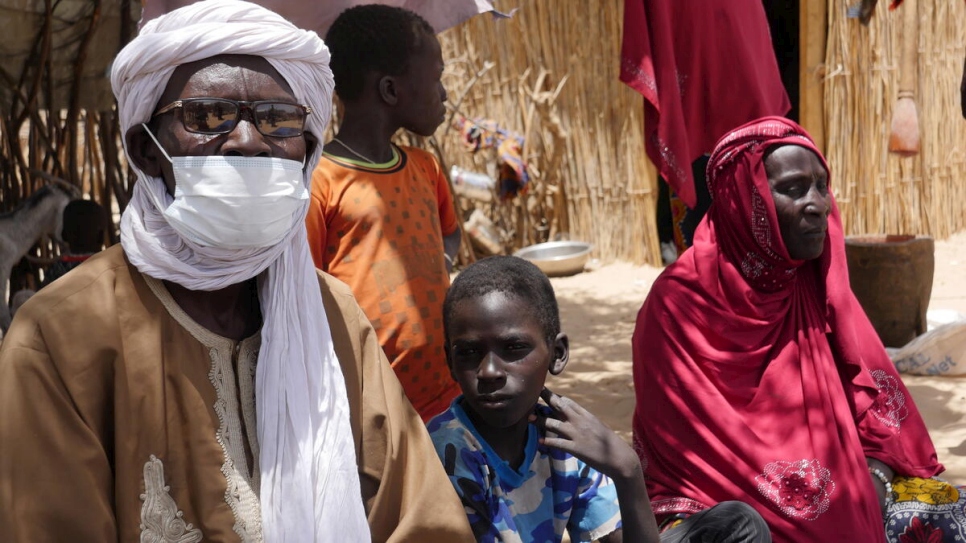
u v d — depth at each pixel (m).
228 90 1.69
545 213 9.98
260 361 1.77
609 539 2.34
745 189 3.12
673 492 3.13
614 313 7.90
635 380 3.28
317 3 3.82
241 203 1.68
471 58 9.95
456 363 2.22
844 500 3.00
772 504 3.01
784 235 3.11
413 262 2.95
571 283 8.98
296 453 1.75
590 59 9.33
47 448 1.59
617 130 9.32
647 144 5.11
